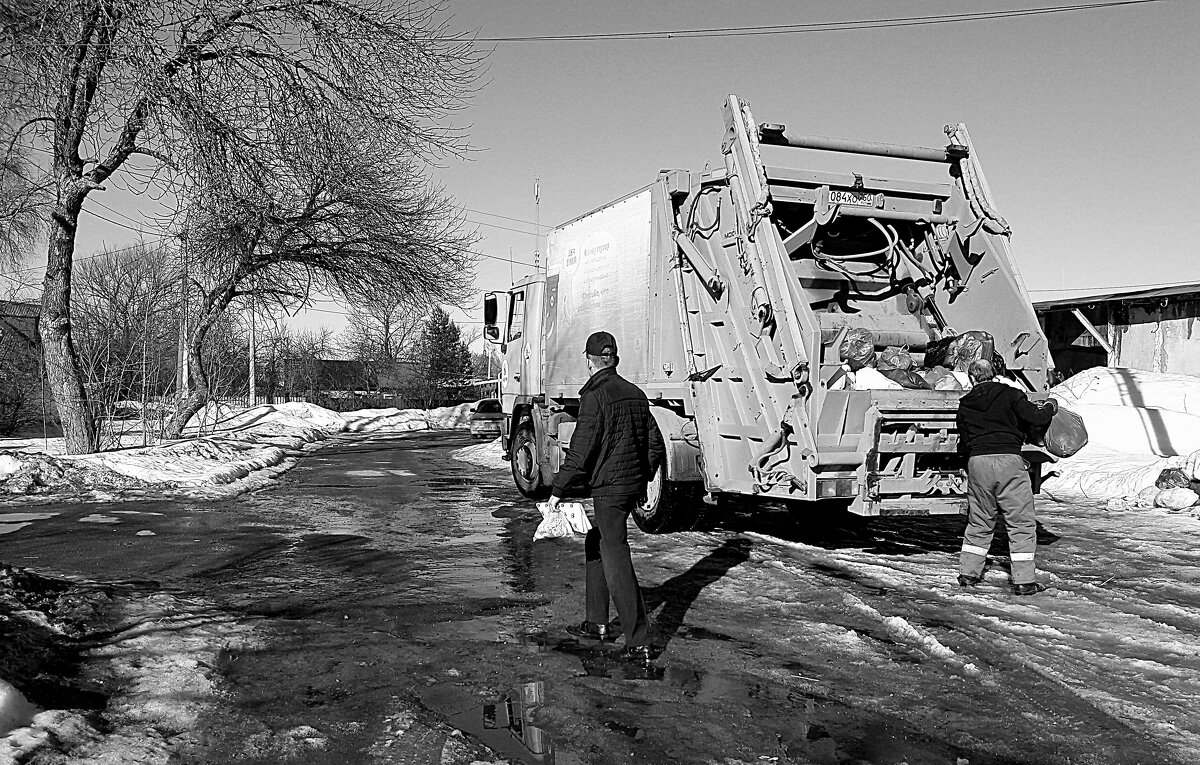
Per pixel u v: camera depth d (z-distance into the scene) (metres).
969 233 8.62
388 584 7.02
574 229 11.56
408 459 21.64
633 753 3.76
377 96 17.00
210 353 26.33
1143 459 13.41
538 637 5.48
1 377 27.97
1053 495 12.93
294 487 14.87
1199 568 7.64
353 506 12.16
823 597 6.54
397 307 25.30
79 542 8.98
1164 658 5.06
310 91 16.50
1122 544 8.84
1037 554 8.30
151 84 14.09
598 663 4.98
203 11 14.95
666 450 9.05
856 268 9.01
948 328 8.75
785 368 7.49
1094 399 18.12
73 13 13.28
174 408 22.58
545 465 12.38
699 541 8.93
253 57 15.99
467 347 70.81
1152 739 3.90
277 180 16.98
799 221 8.82
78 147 15.38
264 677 4.67
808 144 8.44
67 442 15.92
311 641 5.35
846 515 9.97
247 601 6.39
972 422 6.81
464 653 5.13
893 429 7.24
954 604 6.30
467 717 4.14
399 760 3.64
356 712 4.18
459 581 7.13
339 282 23.84
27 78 13.58
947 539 9.14
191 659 4.84
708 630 5.67
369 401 60.44
